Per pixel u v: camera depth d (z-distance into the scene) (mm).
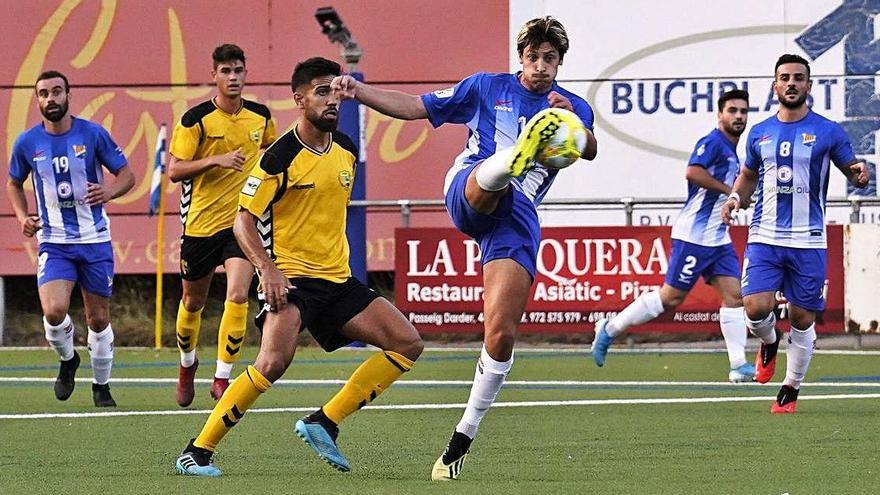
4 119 47906
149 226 47906
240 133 30469
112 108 48062
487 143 20828
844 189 47312
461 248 44219
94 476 20719
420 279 44312
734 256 36406
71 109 48062
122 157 31906
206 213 30188
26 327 49406
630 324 37156
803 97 29094
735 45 47719
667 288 36781
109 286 31703
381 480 20031
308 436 20422
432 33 48062
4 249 48000
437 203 45250
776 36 47625
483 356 19859
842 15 47469
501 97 20781
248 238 20797
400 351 21172
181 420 28531
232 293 29781
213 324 48562
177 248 47781
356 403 20828
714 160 36000
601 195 47906
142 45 48156
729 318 36000
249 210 20938
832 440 24656
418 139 47688
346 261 21906
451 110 20938
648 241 44031
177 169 29391
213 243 30188
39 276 31500
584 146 18594
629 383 35875
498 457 22703
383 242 47188
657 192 47812
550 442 24656
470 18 48031
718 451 23297
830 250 43531
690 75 47781
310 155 21422
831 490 18859
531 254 19984
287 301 21000
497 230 20016
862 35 47375
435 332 44312
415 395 33250
